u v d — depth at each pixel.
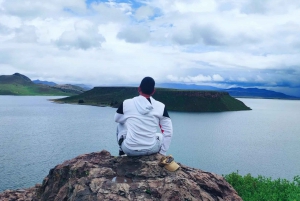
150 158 8.34
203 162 69.50
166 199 7.22
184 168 8.88
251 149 89.44
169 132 8.34
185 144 94.12
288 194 10.47
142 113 7.98
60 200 8.02
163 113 8.22
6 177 50.72
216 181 8.55
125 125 8.29
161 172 8.00
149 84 8.11
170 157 8.20
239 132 131.50
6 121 153.38
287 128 156.38
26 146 85.06
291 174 60.00
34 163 62.81
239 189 11.56
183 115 197.75
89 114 191.88
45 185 9.28
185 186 7.59
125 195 7.15
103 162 8.59
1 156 69.81
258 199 10.44
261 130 142.88
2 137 102.19
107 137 103.88
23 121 154.00
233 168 64.69
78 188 7.50
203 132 125.88
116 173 8.00
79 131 119.25
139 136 7.99
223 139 109.19
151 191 7.30
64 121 153.75
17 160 65.62
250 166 66.94
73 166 8.35
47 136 105.69
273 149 91.00
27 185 46.09
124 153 8.72
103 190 7.25
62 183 8.62
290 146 97.81
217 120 177.00
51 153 75.06
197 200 7.47
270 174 59.41
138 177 7.80
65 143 90.94
